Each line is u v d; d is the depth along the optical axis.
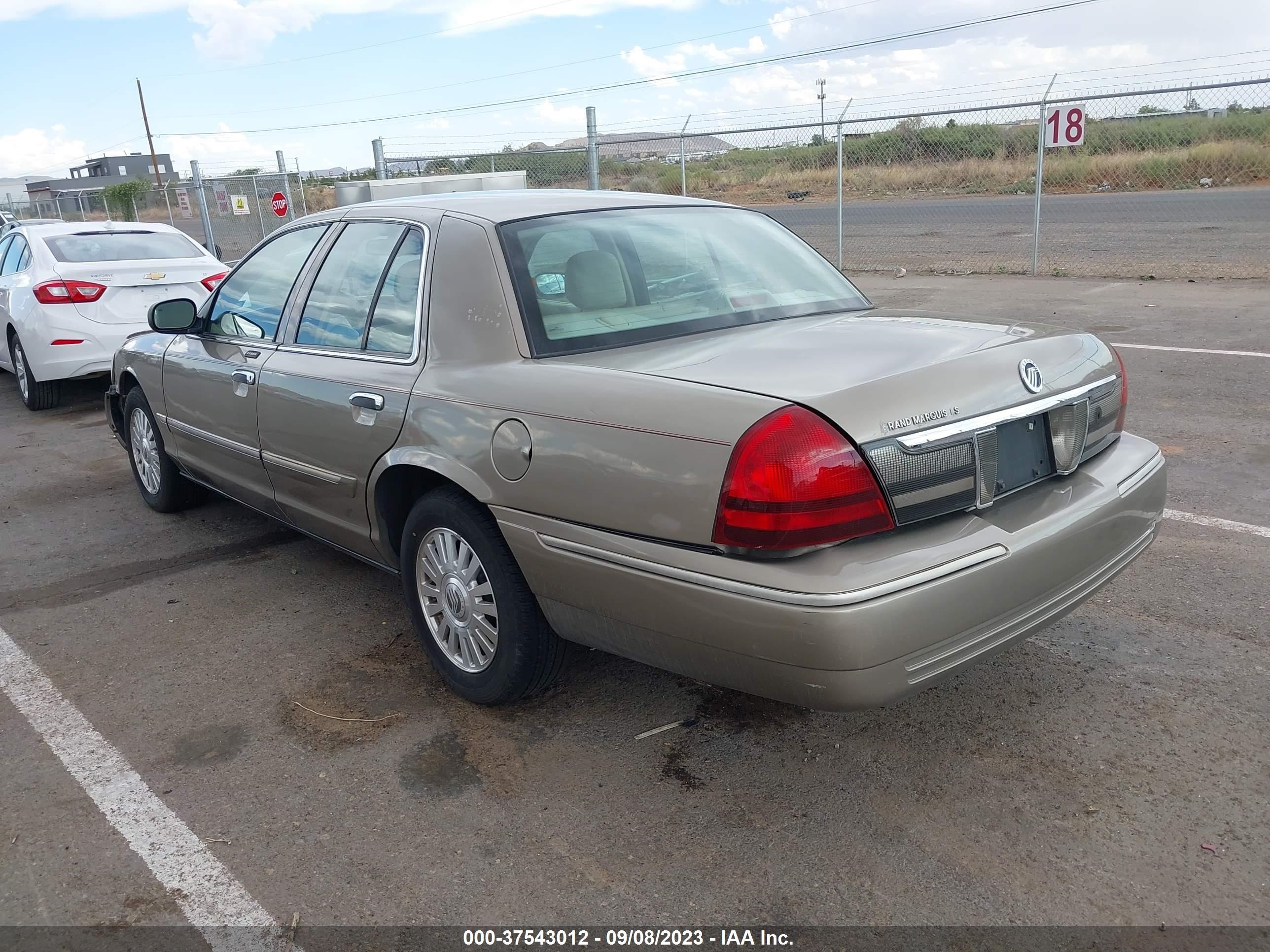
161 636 4.00
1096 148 23.89
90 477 6.41
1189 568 4.12
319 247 3.94
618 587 2.62
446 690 3.47
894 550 2.40
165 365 4.82
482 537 3.03
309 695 3.48
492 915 2.40
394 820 2.76
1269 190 21.78
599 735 3.15
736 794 2.83
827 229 19.78
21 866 2.63
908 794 2.79
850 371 2.55
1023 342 2.87
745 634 2.39
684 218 3.74
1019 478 2.74
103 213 33.31
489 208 3.44
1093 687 3.28
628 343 3.06
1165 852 2.51
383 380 3.34
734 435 2.38
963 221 19.73
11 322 8.44
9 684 3.64
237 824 2.78
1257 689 3.22
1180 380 7.07
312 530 4.03
